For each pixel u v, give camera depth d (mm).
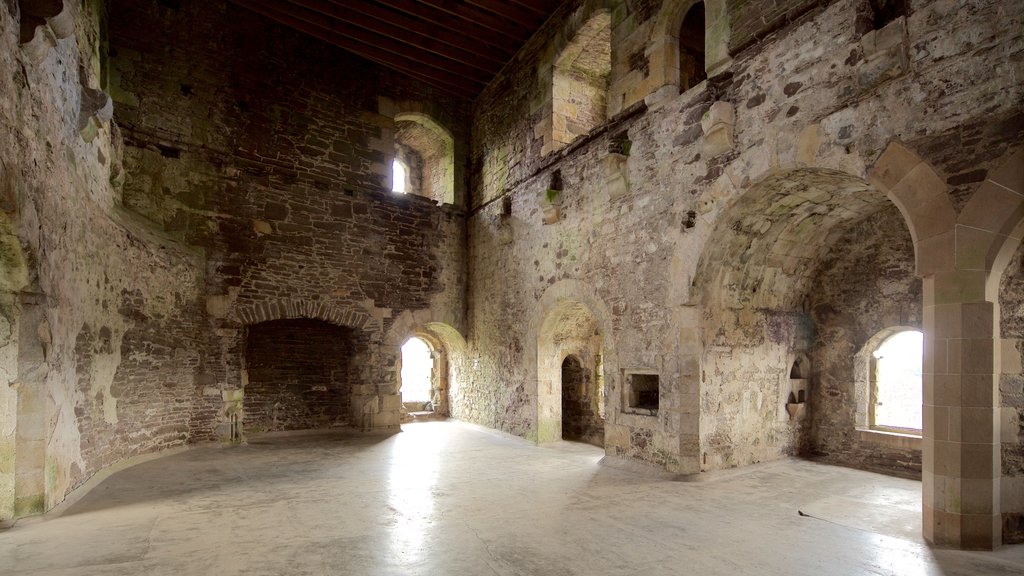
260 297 8398
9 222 3789
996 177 3412
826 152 4375
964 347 3510
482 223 10031
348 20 8633
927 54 3797
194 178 7941
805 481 5504
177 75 7910
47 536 3861
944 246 3629
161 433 7129
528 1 7996
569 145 7527
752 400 6125
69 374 4879
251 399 9125
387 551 3607
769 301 6301
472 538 3869
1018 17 3381
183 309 7539
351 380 9578
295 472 6137
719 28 5398
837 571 3279
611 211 6742
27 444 4223
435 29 8773
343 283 9148
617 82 6816
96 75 6703
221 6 8375
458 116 10656
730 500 4840
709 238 5371
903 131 3896
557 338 8344
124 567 3297
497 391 9297
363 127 9578
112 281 5980
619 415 6461
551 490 5262
